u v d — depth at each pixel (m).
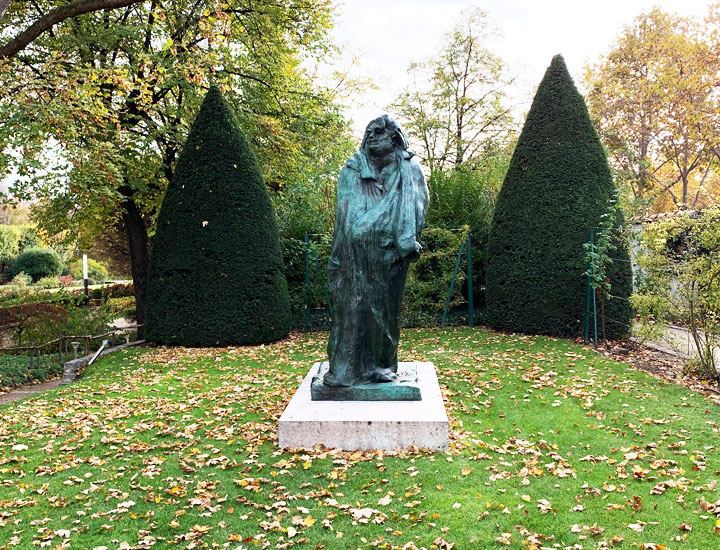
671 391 6.91
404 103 24.50
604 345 10.12
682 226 7.66
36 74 11.07
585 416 6.11
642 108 23.20
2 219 45.03
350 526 3.86
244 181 11.56
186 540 3.74
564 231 10.96
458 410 6.39
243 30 14.47
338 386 5.46
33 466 5.15
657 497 4.17
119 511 4.14
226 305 11.17
